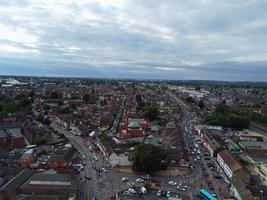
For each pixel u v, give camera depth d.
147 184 129.75
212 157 186.38
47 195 110.44
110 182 137.50
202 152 198.00
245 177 139.38
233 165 149.75
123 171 153.25
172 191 128.50
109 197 120.94
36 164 155.12
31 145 192.62
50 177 126.88
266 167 146.62
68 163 158.25
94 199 117.81
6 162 154.62
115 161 160.75
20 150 174.25
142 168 150.25
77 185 120.12
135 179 142.62
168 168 160.12
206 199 121.00
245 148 195.38
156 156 152.50
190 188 134.25
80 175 143.00
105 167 158.38
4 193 112.06
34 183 119.88
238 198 121.69
